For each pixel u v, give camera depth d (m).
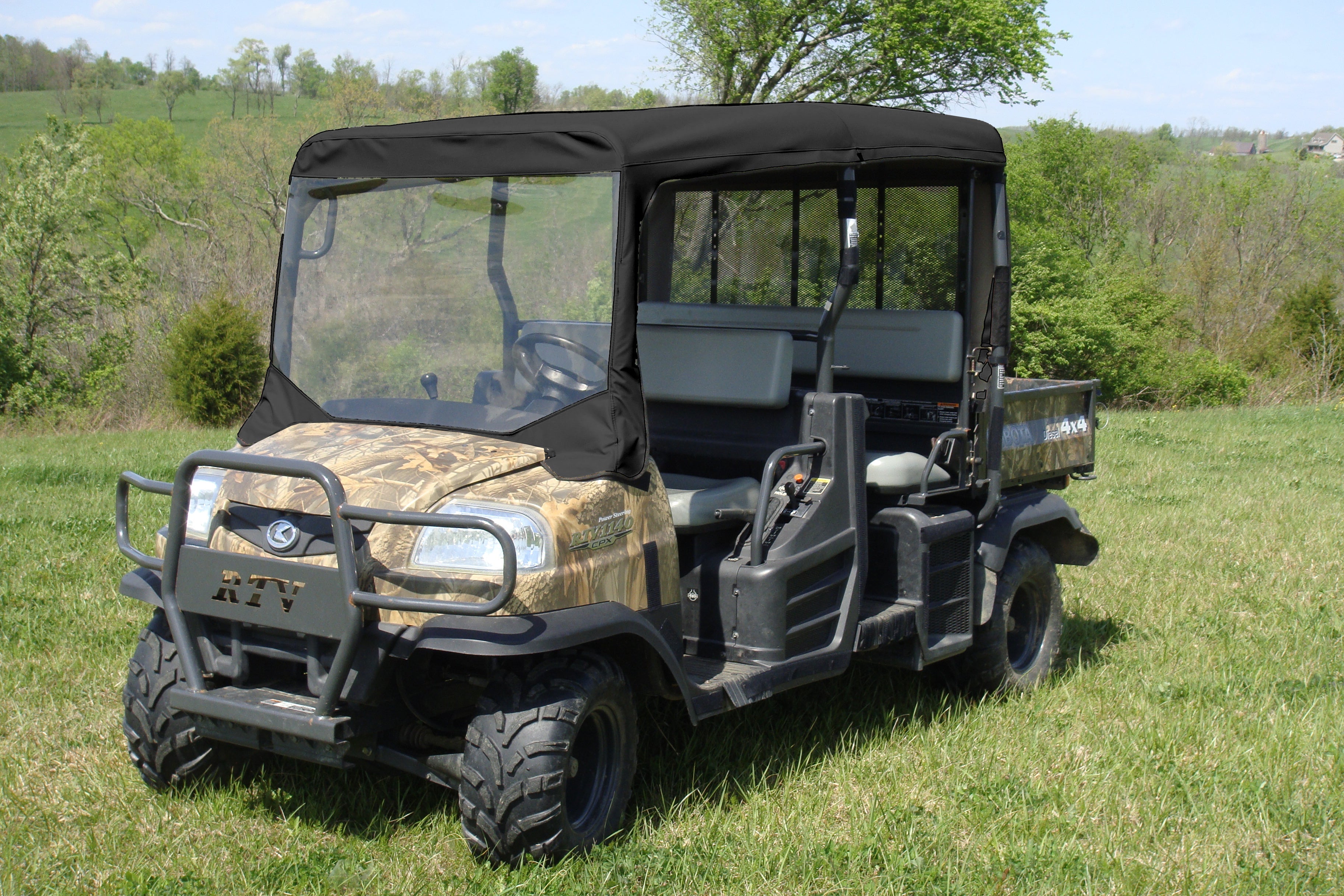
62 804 3.82
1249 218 34.56
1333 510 9.88
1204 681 5.41
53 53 104.38
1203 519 9.41
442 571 3.16
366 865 3.44
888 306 5.02
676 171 3.55
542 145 3.56
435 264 3.74
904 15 22.53
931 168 4.85
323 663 3.27
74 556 7.30
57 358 23.58
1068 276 25.20
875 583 4.67
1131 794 4.15
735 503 4.09
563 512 3.29
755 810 3.88
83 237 25.50
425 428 3.69
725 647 4.00
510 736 3.28
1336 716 4.94
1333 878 3.56
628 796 3.68
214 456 3.28
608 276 3.47
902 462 4.62
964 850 3.65
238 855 3.50
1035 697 5.24
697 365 4.40
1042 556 5.47
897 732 4.72
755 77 24.31
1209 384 25.55
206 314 20.70
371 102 35.06
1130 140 38.38
